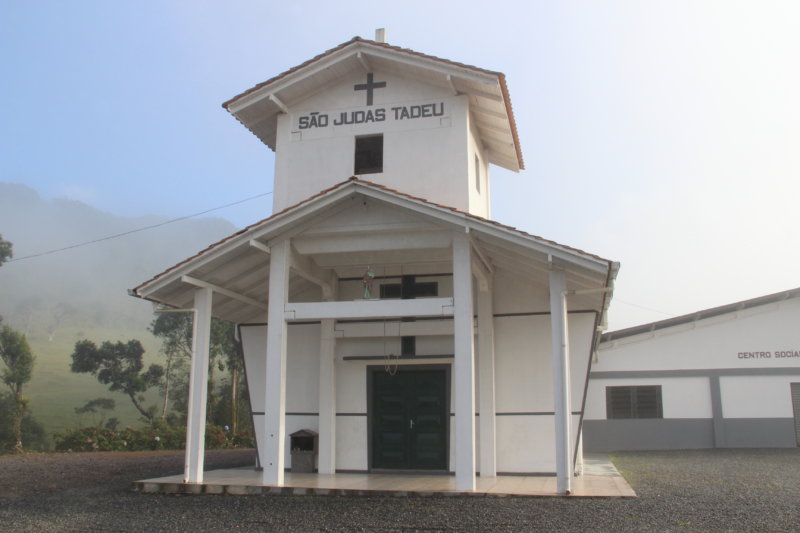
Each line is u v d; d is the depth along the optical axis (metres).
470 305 11.05
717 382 21.89
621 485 11.65
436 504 9.73
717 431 21.56
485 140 16.06
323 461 13.70
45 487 11.98
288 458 14.16
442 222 11.12
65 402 61.22
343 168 13.89
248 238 11.35
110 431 23.53
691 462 16.92
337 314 11.41
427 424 13.66
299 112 14.35
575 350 13.55
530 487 11.27
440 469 13.43
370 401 13.92
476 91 13.56
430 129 13.70
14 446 26.41
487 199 16.73
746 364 21.81
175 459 18.33
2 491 11.48
